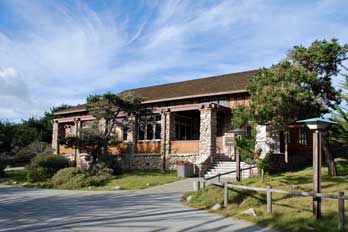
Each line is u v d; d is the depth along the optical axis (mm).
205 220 10148
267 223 9492
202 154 22922
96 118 26328
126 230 8820
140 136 27672
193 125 28422
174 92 28422
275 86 16156
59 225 9523
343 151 20781
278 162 19406
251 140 16219
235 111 17344
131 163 27078
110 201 14422
